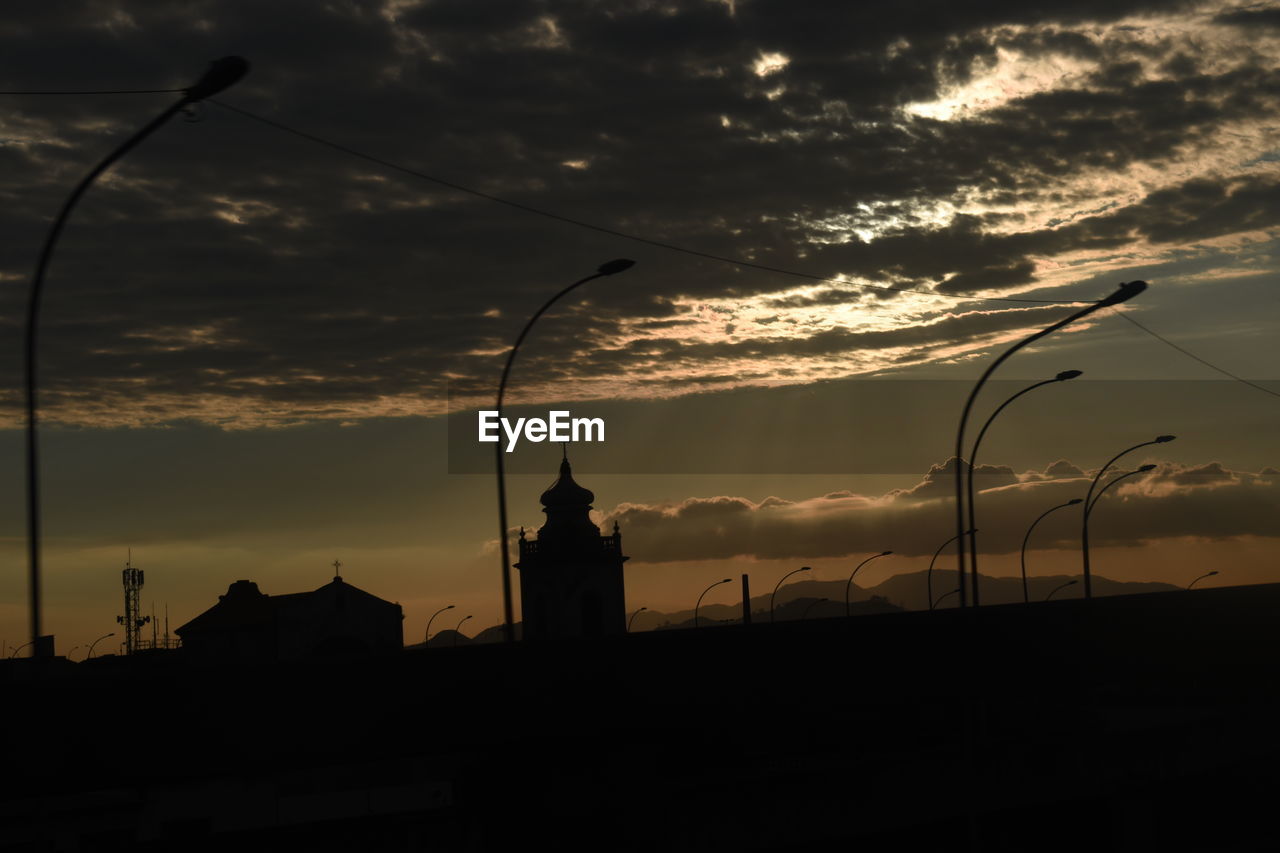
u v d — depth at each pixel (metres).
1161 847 37.97
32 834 35.31
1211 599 43.94
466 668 29.33
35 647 21.14
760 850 27.66
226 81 18.95
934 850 32.88
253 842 24.08
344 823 25.39
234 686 26.50
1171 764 38.34
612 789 30.59
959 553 36.78
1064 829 36.69
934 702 36.16
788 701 34.09
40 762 23.97
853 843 30.98
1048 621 39.91
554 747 30.58
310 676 27.38
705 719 32.53
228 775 25.83
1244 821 42.09
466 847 27.00
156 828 36.75
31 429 21.27
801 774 28.80
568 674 30.66
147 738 25.11
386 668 28.25
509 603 30.84
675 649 32.88
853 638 35.59
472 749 28.84
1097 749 36.03
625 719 31.22
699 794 26.88
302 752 26.83
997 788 33.03
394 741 27.83
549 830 27.80
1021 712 43.41
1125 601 41.81
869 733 36.69
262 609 103.00
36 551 21.27
